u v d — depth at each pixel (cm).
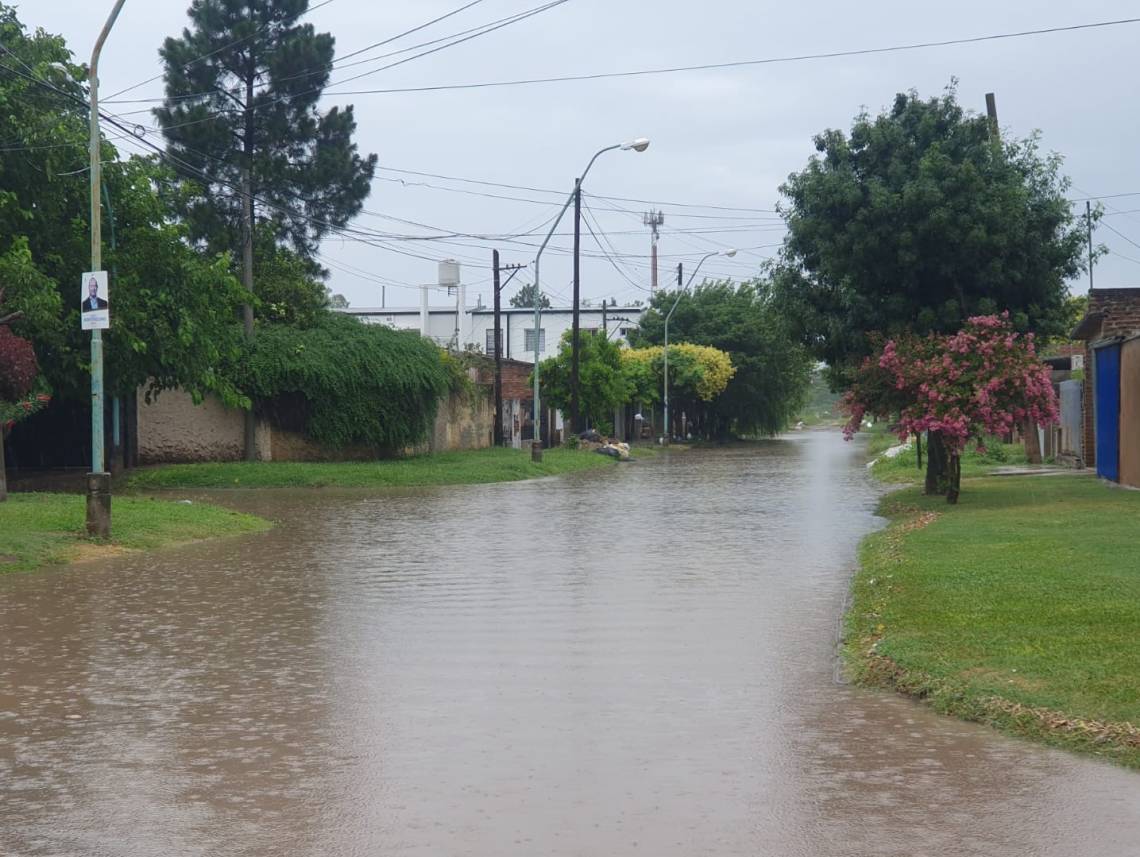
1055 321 2584
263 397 4000
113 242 2823
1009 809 611
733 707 834
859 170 2597
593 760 707
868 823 593
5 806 632
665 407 6681
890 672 898
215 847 569
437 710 832
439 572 1562
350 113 4572
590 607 1262
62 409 3650
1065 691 781
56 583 1487
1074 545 1443
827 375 2883
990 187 2467
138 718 820
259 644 1085
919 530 1731
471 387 4975
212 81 4344
